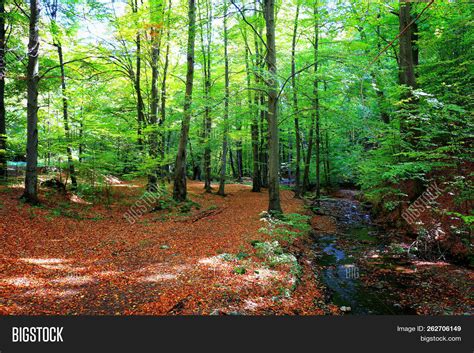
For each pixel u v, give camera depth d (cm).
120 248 775
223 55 1920
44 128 1430
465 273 702
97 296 501
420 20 1192
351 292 643
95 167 1259
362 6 1275
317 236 1120
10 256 618
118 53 1284
